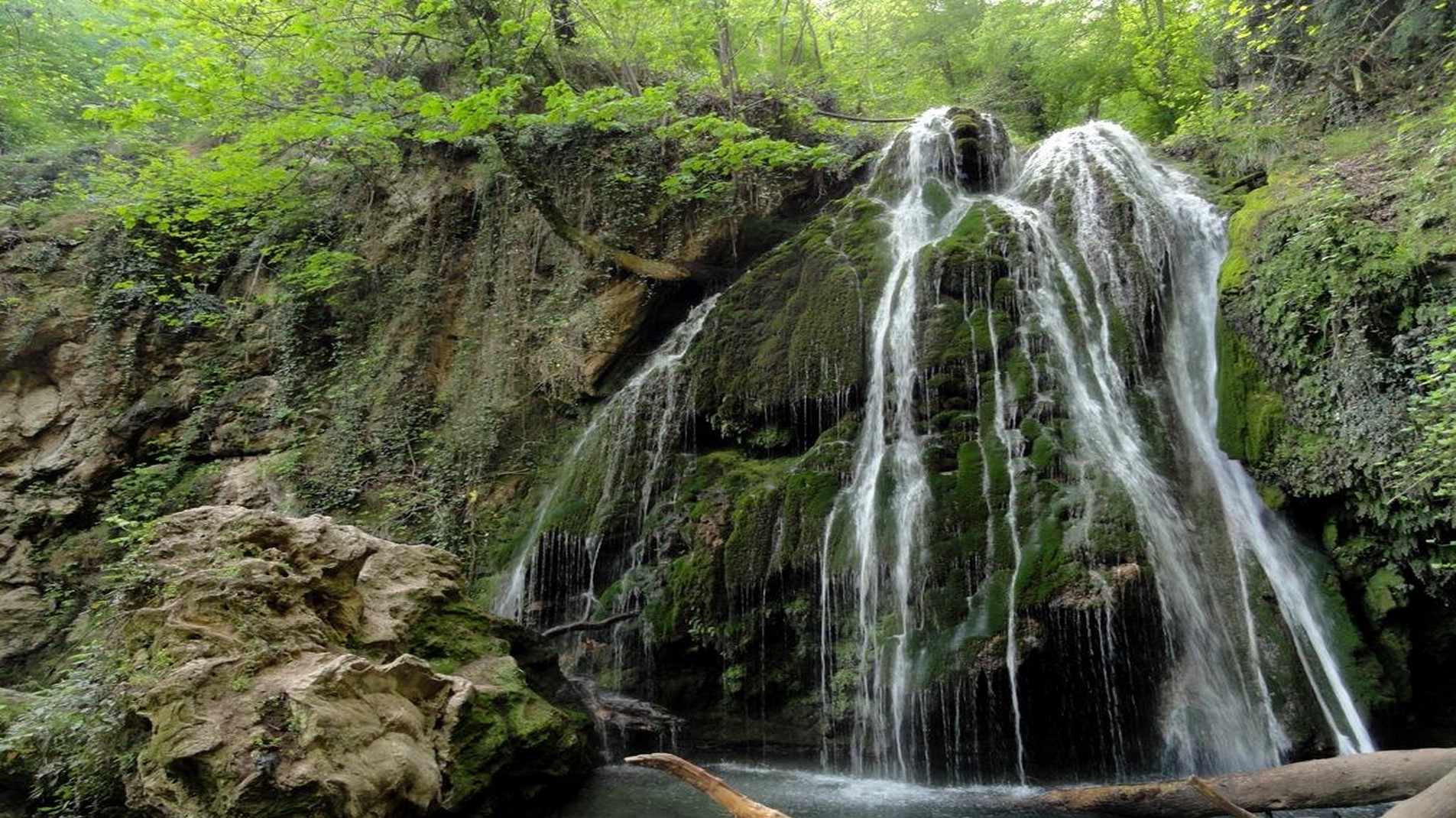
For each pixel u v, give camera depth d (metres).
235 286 15.22
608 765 7.30
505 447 11.74
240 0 10.95
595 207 12.57
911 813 5.70
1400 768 4.34
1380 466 6.71
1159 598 6.55
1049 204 9.96
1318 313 7.37
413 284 13.49
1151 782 6.24
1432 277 6.98
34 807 5.79
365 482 12.09
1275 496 7.52
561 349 11.84
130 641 5.28
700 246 12.02
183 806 4.45
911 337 8.70
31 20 18.64
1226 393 8.12
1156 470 7.68
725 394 9.81
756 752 7.89
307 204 14.80
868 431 8.72
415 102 11.01
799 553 8.02
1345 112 10.37
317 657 5.25
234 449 13.36
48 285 14.93
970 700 6.54
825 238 10.59
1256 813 4.82
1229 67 12.80
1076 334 8.50
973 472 7.57
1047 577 6.61
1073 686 6.53
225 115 13.05
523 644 7.41
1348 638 6.73
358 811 4.50
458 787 5.33
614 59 13.98
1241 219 8.71
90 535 13.09
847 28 19.52
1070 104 17.73
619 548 9.61
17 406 14.38
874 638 7.32
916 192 11.09
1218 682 6.56
